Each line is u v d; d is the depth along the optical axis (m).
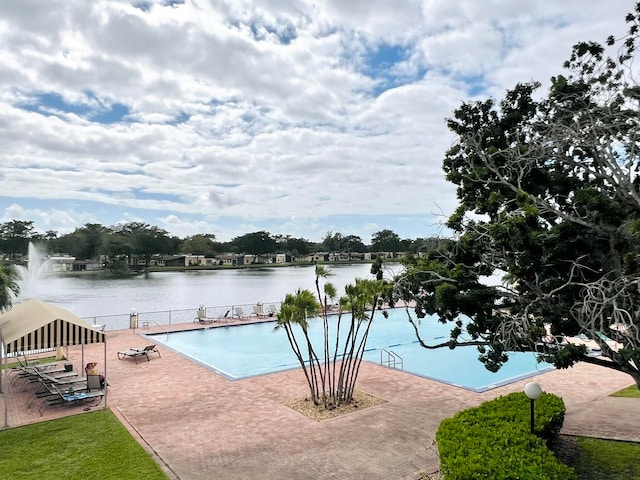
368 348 22.77
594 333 6.59
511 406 8.17
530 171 8.30
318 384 13.70
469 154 9.41
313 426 10.09
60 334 10.76
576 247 7.22
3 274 19.67
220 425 10.17
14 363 16.17
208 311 31.70
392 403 11.74
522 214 7.56
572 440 8.88
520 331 7.05
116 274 102.19
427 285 8.73
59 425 10.05
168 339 23.52
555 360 6.60
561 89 8.59
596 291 6.78
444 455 6.17
